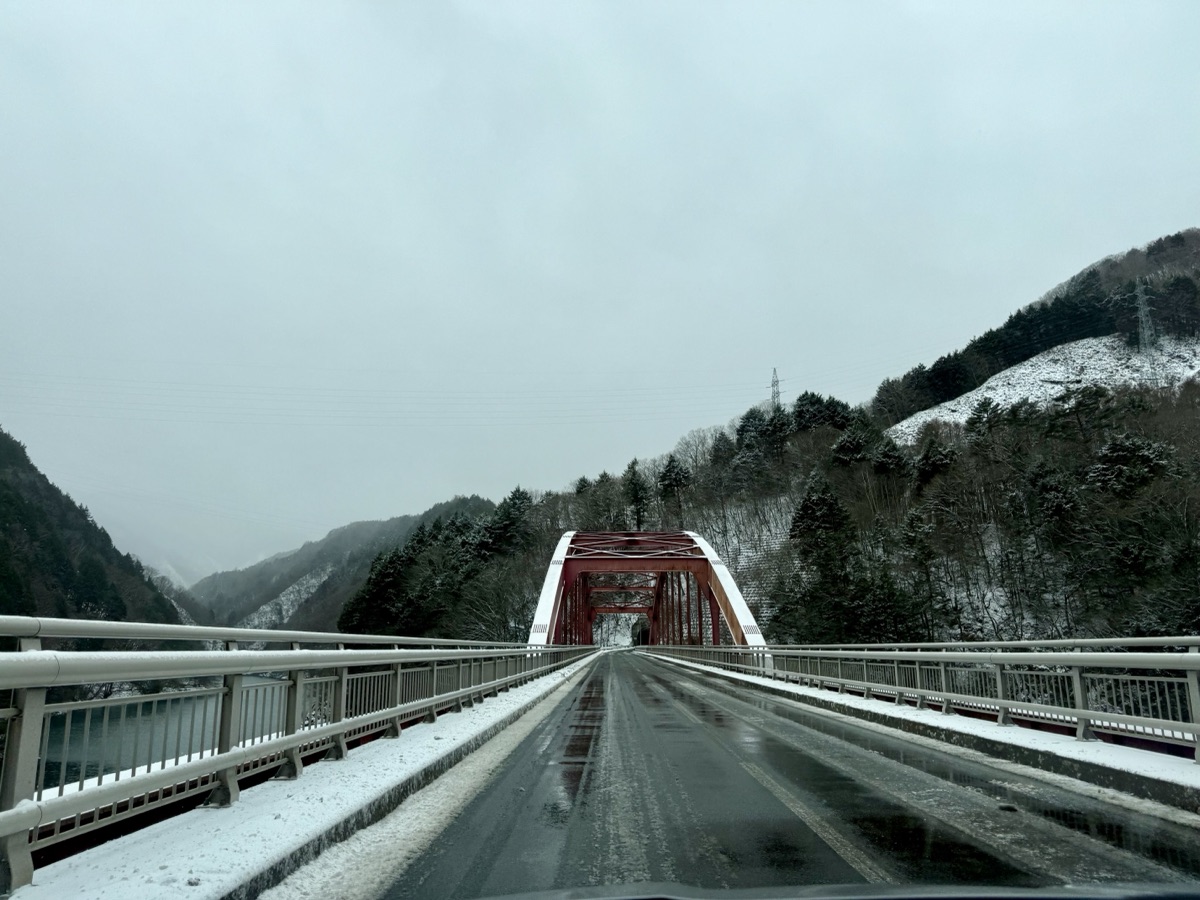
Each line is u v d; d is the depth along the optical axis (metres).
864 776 6.90
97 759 3.65
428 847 4.56
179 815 4.55
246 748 5.00
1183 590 31.64
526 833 4.89
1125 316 105.25
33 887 3.16
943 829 4.84
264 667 5.13
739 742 9.48
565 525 113.94
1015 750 7.73
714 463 115.00
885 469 71.69
